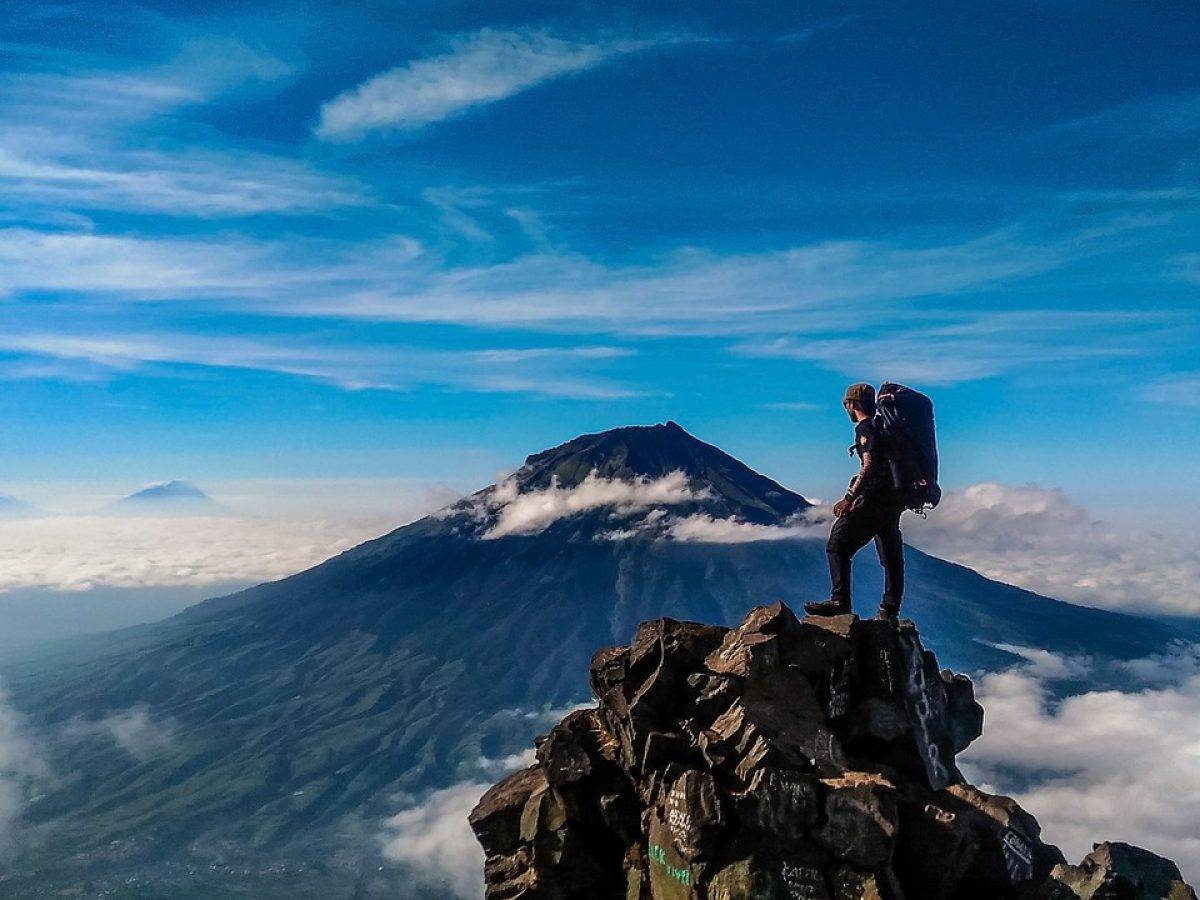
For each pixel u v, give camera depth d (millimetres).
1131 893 14766
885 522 19281
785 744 15781
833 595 19516
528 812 17484
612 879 16812
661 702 17234
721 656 17688
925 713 18250
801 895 14117
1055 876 15336
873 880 14023
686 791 14961
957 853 14789
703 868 14586
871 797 14516
